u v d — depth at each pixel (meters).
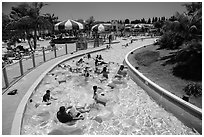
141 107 6.78
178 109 6.16
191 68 8.92
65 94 7.92
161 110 6.57
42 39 32.53
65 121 5.64
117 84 8.99
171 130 5.45
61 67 11.93
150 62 12.02
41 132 5.22
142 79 8.73
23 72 9.87
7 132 4.69
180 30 10.73
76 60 14.49
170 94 6.71
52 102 7.06
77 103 7.09
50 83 9.06
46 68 10.96
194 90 6.96
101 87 8.72
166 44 15.91
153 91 7.64
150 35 42.69
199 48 9.09
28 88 7.61
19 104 6.13
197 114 5.55
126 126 5.63
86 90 8.39
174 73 9.26
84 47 19.23
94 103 6.87
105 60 14.75
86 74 9.75
